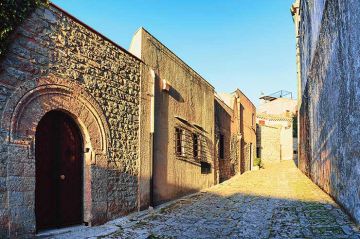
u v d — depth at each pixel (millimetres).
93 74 7230
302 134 20266
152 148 9359
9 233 5031
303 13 15852
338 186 8352
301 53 19234
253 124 26422
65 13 6469
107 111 7637
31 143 5527
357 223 6383
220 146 17109
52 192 6324
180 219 7922
